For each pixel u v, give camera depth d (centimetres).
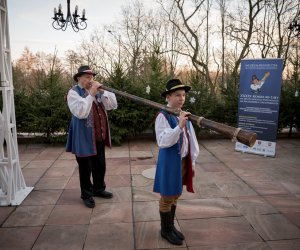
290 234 297
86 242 284
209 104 779
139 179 462
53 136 710
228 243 281
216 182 451
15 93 709
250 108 624
